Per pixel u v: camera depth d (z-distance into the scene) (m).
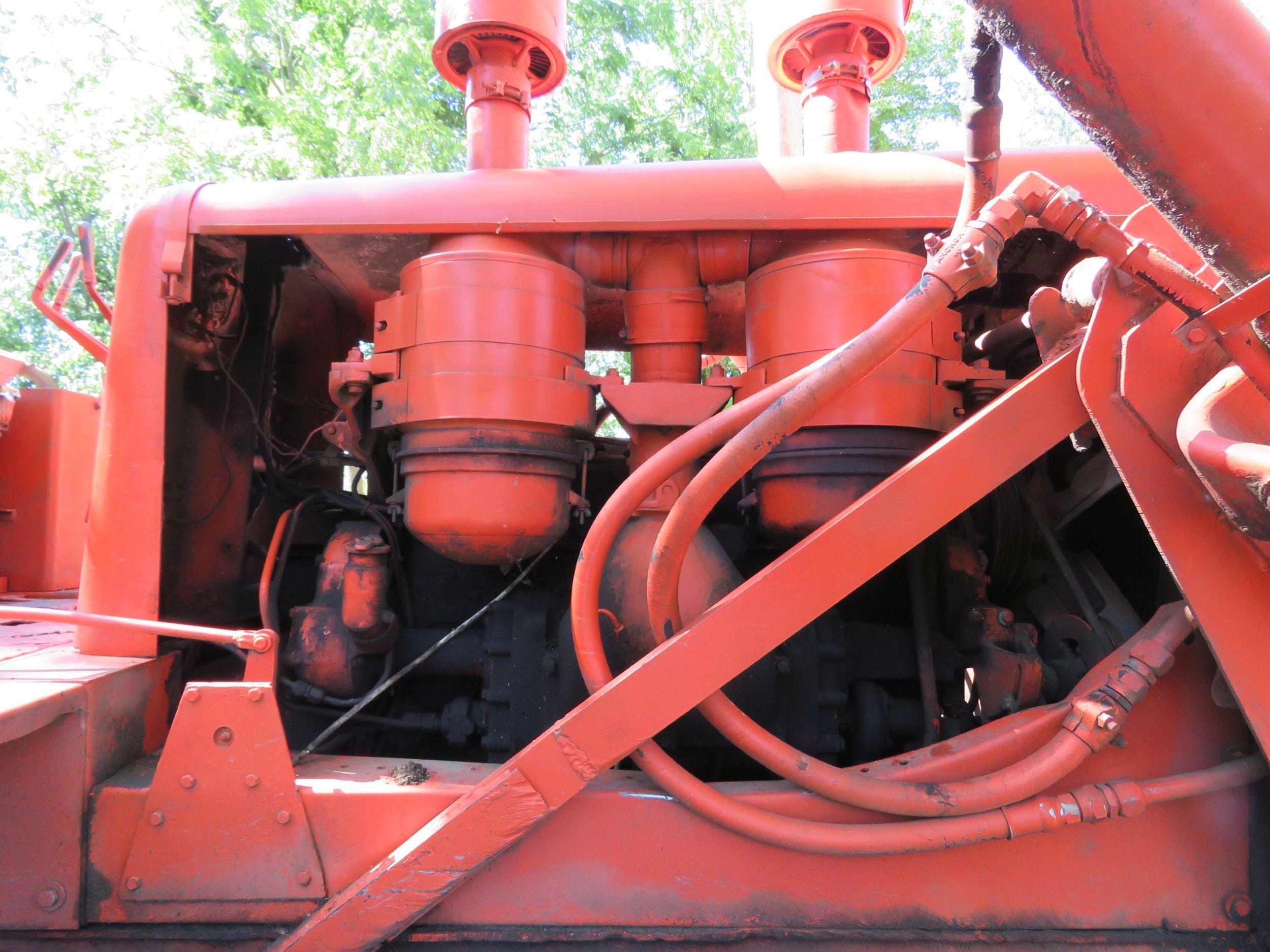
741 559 2.14
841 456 1.62
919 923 1.43
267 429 2.20
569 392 1.65
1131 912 1.44
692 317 1.78
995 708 1.73
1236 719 1.48
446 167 9.32
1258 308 1.02
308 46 9.63
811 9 2.00
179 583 2.01
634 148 11.19
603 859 1.44
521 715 1.81
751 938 1.42
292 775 1.44
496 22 1.82
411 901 1.34
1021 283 2.09
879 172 1.67
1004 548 2.12
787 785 1.49
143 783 1.49
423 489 1.64
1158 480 1.26
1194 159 0.91
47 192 9.89
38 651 1.80
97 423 3.37
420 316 1.62
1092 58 0.88
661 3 11.20
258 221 1.73
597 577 1.48
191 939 1.41
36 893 1.42
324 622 1.87
